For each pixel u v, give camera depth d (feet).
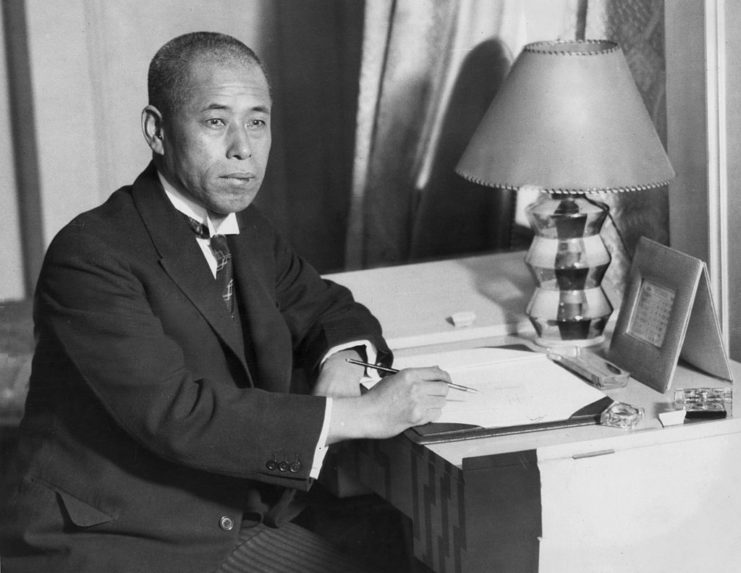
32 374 5.71
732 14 7.12
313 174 9.12
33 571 5.40
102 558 5.36
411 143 9.04
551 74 6.52
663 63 7.65
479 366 6.50
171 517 5.50
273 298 6.47
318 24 8.86
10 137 8.73
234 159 5.57
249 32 8.86
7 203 8.84
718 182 7.41
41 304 5.53
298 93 8.95
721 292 7.55
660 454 5.33
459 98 8.95
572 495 5.24
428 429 5.58
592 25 8.23
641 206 8.09
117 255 5.49
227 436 5.31
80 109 8.75
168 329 5.61
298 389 7.09
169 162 5.70
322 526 8.53
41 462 5.55
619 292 8.34
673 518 5.41
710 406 5.63
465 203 9.21
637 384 6.19
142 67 8.81
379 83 8.89
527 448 5.37
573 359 6.44
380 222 9.20
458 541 5.35
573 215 6.70
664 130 7.73
